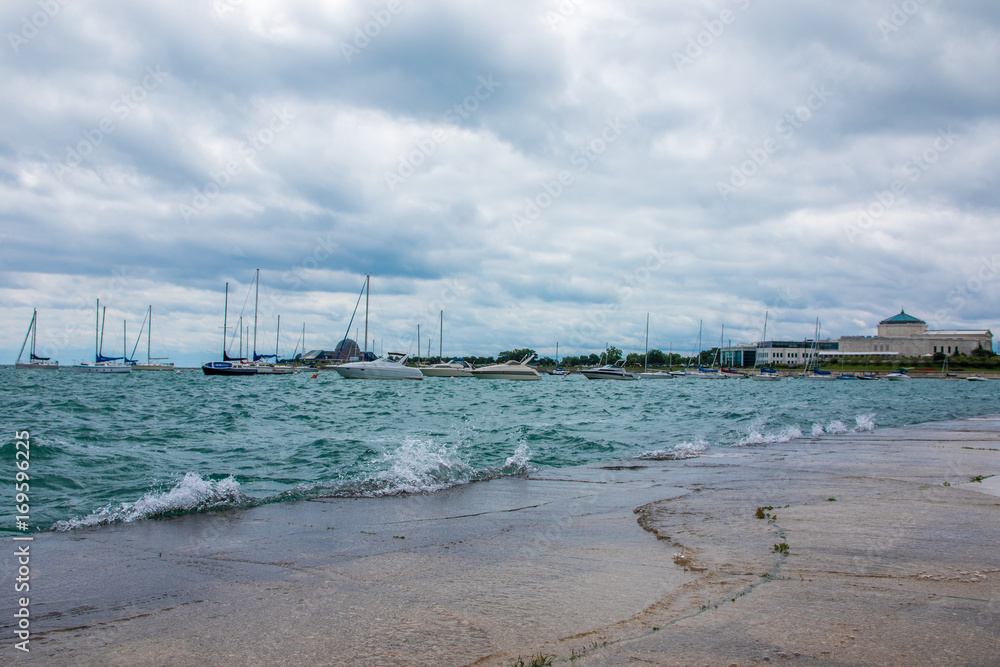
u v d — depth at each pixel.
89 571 5.65
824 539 6.30
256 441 16.69
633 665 3.38
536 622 4.16
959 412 31.88
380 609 4.52
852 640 3.67
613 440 17.70
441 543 6.62
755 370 149.25
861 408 33.62
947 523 7.01
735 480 10.76
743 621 4.02
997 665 3.34
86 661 3.67
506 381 92.44
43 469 11.47
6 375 78.06
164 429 19.41
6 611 4.58
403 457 12.41
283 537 6.96
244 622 4.29
